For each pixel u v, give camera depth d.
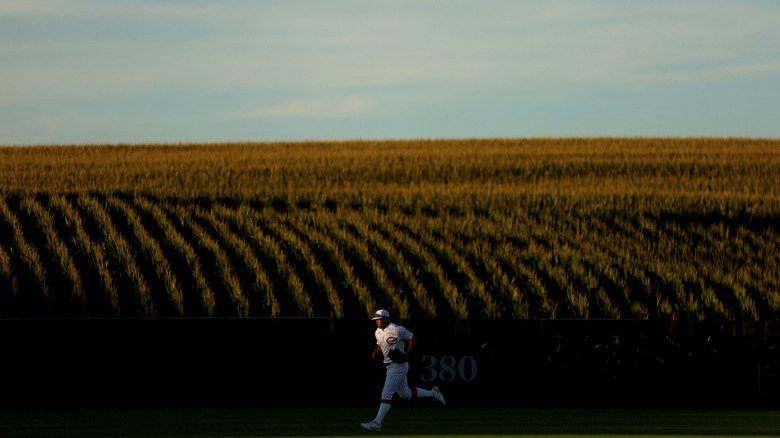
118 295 69.50
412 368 37.97
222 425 32.25
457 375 38.00
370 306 67.38
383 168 140.12
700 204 109.62
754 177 132.25
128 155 157.88
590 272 78.19
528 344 38.12
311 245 87.69
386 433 30.66
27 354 36.53
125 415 34.75
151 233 90.50
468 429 31.62
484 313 65.69
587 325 38.22
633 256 86.88
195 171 132.00
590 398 37.91
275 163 145.12
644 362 38.03
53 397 36.56
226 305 70.75
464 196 115.50
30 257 77.50
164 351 37.25
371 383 37.72
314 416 34.69
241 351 37.56
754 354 37.62
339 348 37.88
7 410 36.00
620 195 115.44
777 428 32.09
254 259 79.31
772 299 71.00
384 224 96.44
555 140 191.25
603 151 165.50
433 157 155.88
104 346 37.00
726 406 37.53
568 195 115.62
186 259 80.31
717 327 37.66
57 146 170.00
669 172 139.50
